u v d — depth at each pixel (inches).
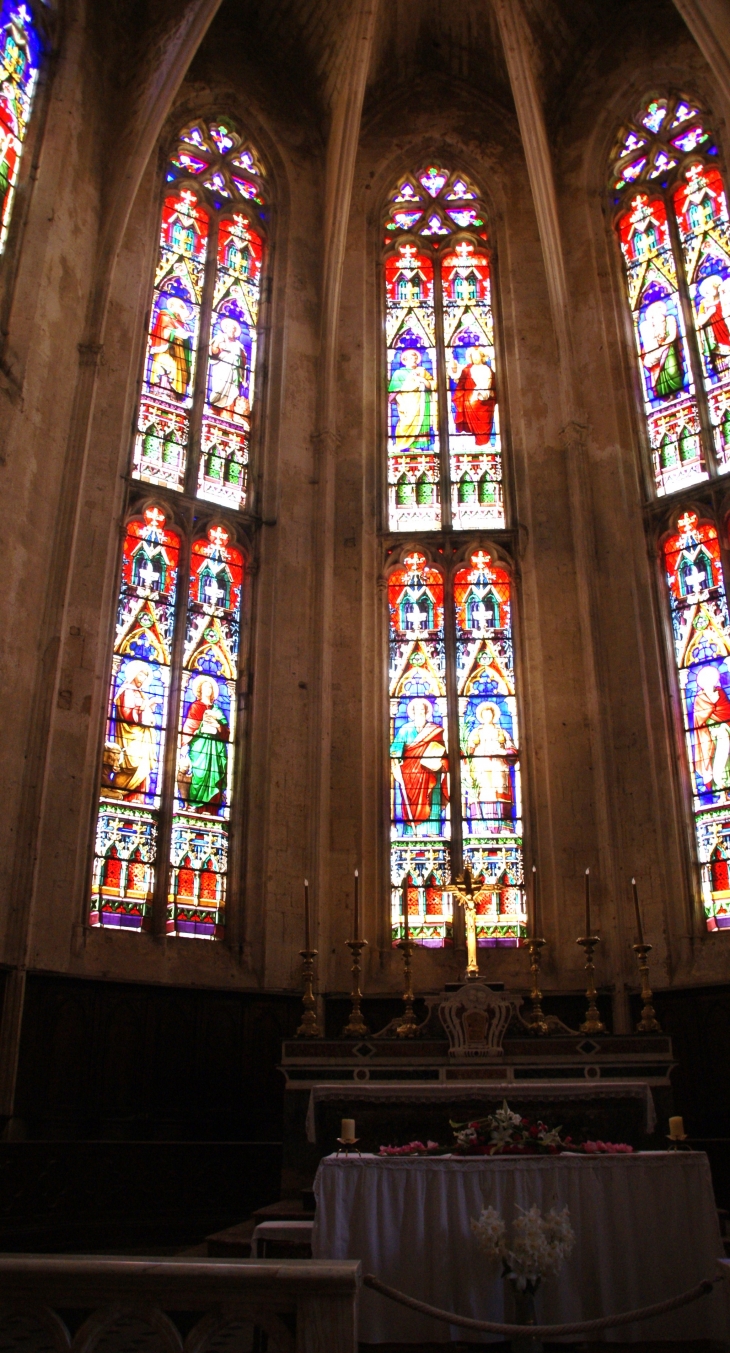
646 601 616.1
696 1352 237.0
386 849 597.9
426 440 696.4
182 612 601.6
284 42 757.9
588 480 653.3
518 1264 233.9
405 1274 251.4
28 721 509.0
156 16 671.1
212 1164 468.4
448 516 672.4
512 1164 259.9
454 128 774.5
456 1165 259.3
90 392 584.1
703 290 670.5
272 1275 142.2
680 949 543.2
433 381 713.0
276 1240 264.7
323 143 764.6
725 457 628.4
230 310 697.0
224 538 634.8
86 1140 457.7
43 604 532.4
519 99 687.7
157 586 597.9
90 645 547.2
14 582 510.9
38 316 556.7
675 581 618.2
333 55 746.8
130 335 626.8
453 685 630.5
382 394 709.3
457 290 740.0
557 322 685.9
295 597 634.2
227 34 743.1
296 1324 141.3
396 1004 556.4
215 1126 514.3
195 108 719.1
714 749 574.2
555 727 605.9
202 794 577.6
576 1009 546.3
